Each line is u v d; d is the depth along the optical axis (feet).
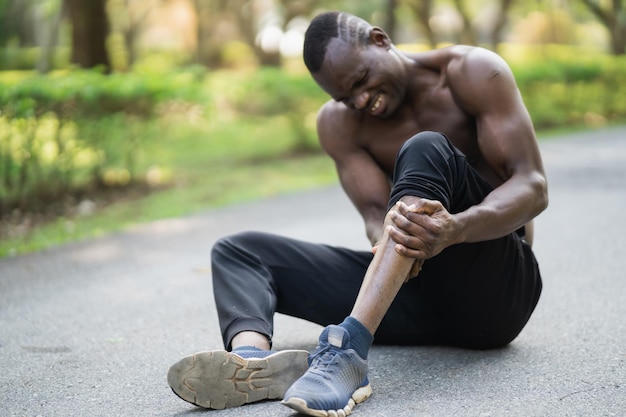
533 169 11.54
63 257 23.29
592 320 14.84
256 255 12.19
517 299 11.96
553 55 112.06
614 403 10.50
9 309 17.85
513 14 117.08
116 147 34.94
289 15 82.89
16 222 28.68
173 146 49.90
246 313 11.32
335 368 10.02
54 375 12.92
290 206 31.07
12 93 28.02
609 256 20.54
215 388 10.38
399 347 13.28
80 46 45.39
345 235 25.11
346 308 12.35
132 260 22.62
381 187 12.85
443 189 10.36
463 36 90.94
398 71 12.19
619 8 93.71
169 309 17.29
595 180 34.50
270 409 10.43
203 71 43.34
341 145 13.11
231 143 51.72
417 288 12.39
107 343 14.80
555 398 10.71
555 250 21.61
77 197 32.63
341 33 11.98
